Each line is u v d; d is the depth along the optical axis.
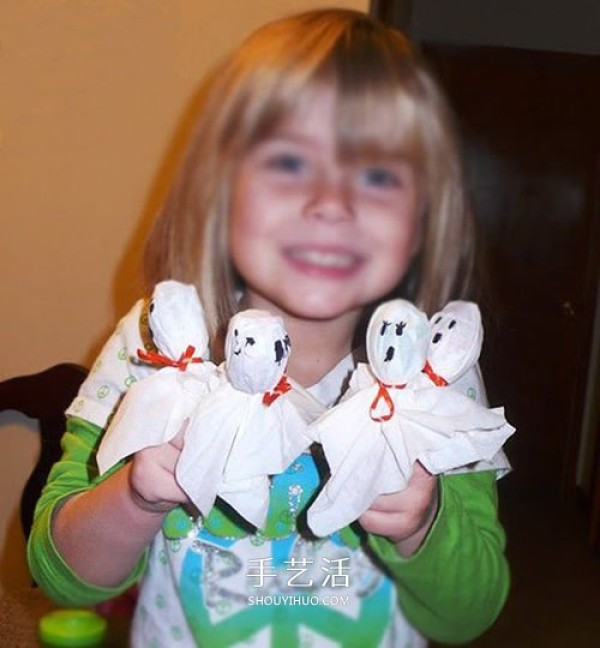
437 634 0.59
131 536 0.53
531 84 1.46
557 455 1.49
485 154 1.48
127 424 0.48
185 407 0.48
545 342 1.56
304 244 0.49
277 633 0.58
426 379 0.48
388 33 0.52
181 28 1.00
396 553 0.53
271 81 0.49
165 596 0.59
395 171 0.49
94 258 1.08
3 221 1.08
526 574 0.98
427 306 0.52
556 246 1.55
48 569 0.57
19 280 1.09
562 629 0.86
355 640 0.58
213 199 0.50
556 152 1.52
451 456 0.47
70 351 1.10
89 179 1.06
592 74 1.48
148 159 1.04
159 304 0.49
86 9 1.02
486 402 0.58
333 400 0.55
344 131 0.48
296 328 0.53
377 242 0.49
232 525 0.57
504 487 1.39
